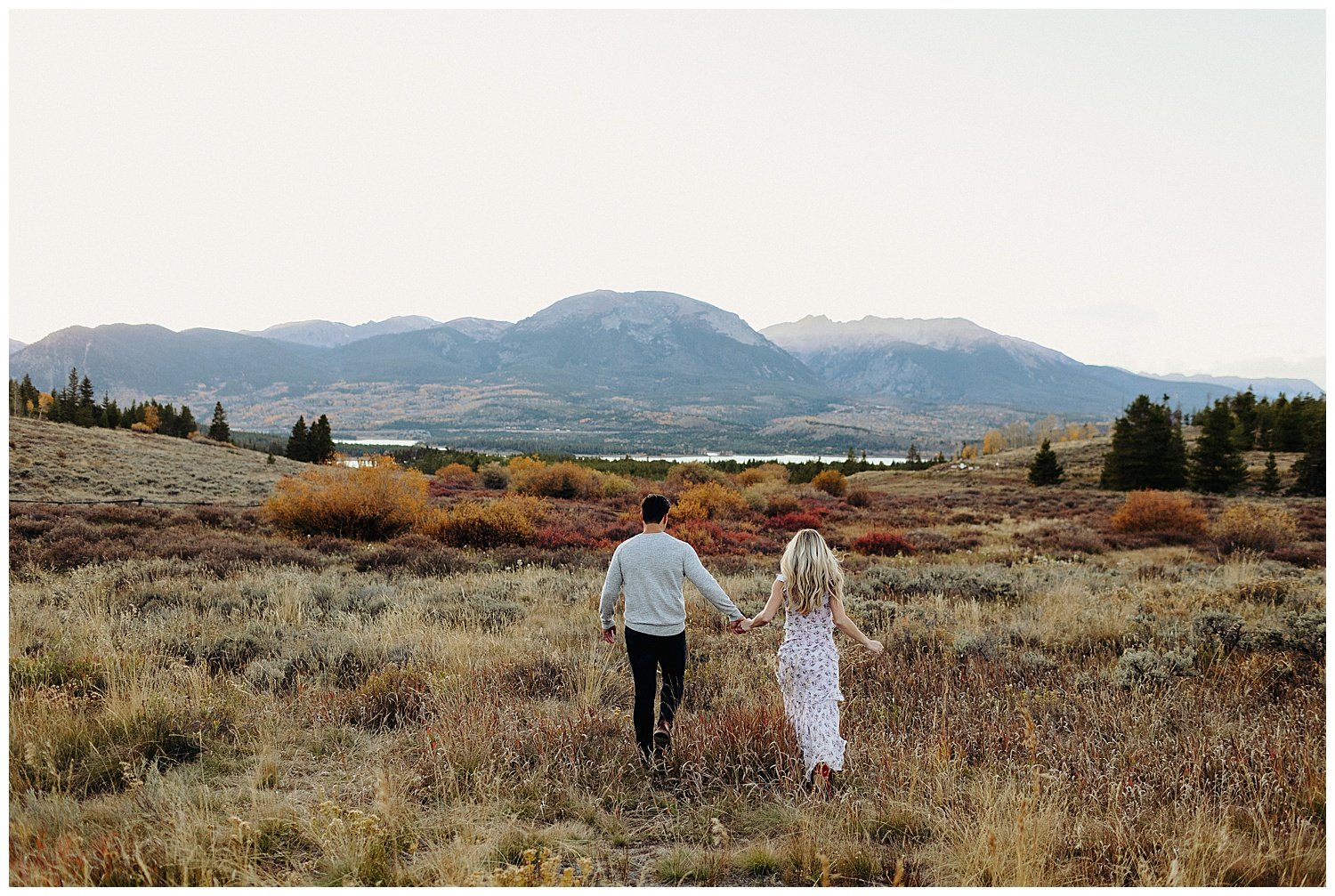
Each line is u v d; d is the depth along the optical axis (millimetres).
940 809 3645
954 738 4605
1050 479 57844
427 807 3873
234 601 8773
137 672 5512
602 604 4641
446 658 6359
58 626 6996
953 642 7199
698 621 8484
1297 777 3961
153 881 3002
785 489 40812
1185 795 3754
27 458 33031
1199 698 5363
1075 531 24609
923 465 84812
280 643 6770
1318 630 6723
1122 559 18906
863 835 3564
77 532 14578
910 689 5711
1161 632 7469
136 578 10266
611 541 18531
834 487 46969
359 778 4176
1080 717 5020
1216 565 15977
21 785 3855
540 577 12062
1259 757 4129
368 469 18750
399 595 9758
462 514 17984
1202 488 47938
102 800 3803
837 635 7367
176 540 14266
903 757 4191
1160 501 25516
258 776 4113
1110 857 3299
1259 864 3199
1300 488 44656
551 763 4273
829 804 3814
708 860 3312
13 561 11172
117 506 20984
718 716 4934
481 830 3514
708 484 30656
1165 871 3162
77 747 4301
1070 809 3750
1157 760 4164
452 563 13359
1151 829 3467
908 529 28141
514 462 46312
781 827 3691
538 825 3740
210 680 5535
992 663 6348
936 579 11758
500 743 4418
